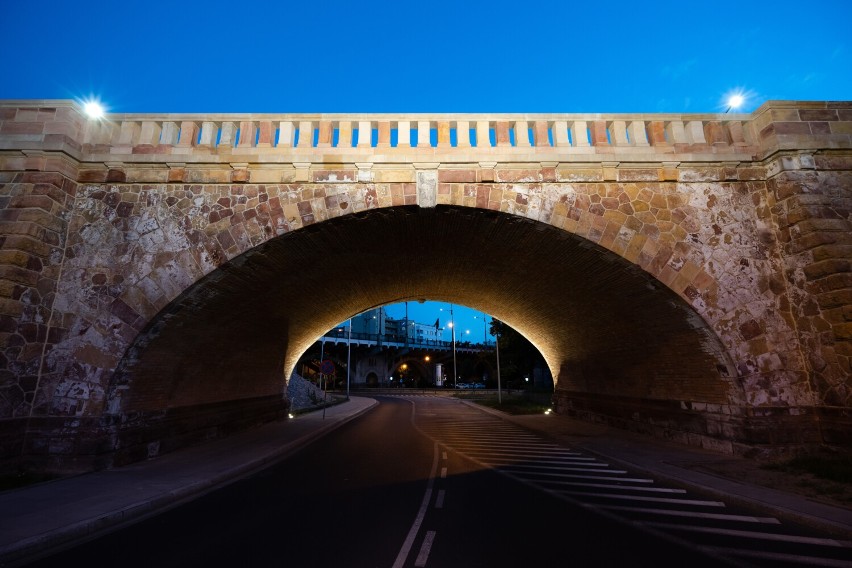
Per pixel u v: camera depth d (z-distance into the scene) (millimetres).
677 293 10914
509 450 13297
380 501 7594
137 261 10828
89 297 10586
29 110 10984
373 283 19031
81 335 10391
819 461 9352
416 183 11367
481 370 94250
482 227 12477
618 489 8516
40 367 10109
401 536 5820
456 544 5531
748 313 10875
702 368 11938
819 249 10430
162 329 11133
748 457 10484
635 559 5145
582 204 11359
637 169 11570
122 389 10688
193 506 7473
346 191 11312
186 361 13016
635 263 11070
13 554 5246
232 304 13109
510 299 19906
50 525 6066
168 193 11234
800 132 11344
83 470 9703
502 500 7648
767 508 7039
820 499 7332
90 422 10000
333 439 16125
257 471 10414
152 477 9195
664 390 14383
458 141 11734
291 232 11133
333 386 68625
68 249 10805
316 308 19016
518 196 11383
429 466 10758
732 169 11625
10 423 9477
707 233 11281
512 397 40312
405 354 81812
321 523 6410
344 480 9305
